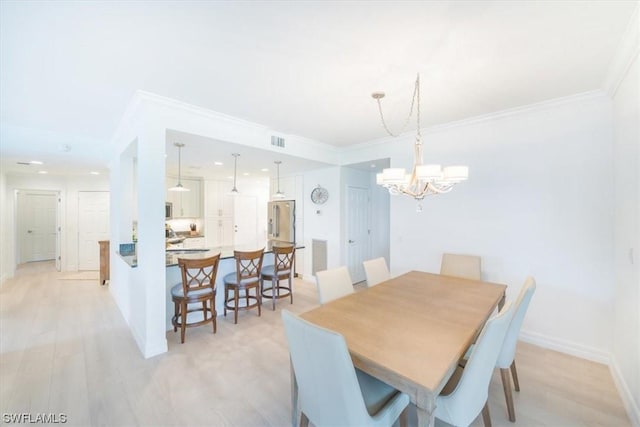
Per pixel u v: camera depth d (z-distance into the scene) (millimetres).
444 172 2006
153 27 1641
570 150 2664
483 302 2045
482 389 1424
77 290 4750
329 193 5113
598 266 2523
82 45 1816
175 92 2527
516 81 2338
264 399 2006
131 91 2512
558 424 1783
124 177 3850
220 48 1863
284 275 4039
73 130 3734
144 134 2570
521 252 2953
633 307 1897
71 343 2822
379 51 1902
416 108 2918
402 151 4039
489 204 3168
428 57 1979
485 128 3193
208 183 6738
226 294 3600
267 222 7012
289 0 1429
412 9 1504
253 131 3514
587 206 2580
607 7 1493
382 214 6047
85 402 1950
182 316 2871
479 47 1856
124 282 3533
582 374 2324
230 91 2510
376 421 1262
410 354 1313
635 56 1788
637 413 1750
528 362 2518
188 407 1915
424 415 1107
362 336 1501
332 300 2104
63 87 2422
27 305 3992
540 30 1685
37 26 1613
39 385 2135
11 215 5625
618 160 2256
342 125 3504
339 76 2234
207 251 4125
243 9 1496
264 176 6539
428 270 3697
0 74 2186
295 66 2092
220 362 2484
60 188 6098
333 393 1210
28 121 3346
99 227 6371
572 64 2072
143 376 2260
